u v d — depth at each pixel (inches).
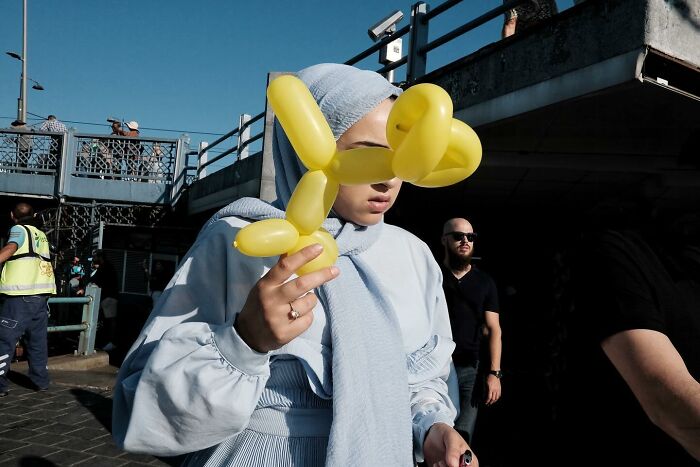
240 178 300.7
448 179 38.1
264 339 33.4
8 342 189.8
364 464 37.0
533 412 212.5
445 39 167.6
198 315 42.1
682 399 39.4
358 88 42.9
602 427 48.9
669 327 44.7
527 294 340.2
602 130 152.5
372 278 45.6
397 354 42.6
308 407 41.4
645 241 47.2
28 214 199.3
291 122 35.6
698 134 59.6
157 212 443.5
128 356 41.8
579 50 114.3
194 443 36.8
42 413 176.2
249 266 41.3
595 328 45.8
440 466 42.2
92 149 444.1
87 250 432.5
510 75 134.2
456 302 130.0
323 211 35.4
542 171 199.6
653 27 99.3
